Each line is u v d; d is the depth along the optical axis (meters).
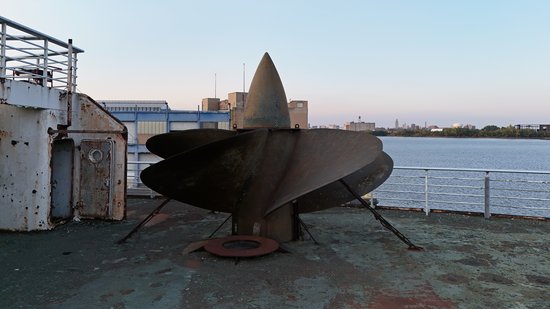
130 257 6.84
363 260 6.68
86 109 9.64
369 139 6.67
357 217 10.00
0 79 7.20
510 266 6.34
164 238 8.09
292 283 5.66
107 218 9.49
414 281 5.72
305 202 8.71
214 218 9.95
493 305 4.91
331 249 7.31
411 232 8.48
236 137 6.73
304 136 8.02
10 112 8.62
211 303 4.99
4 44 7.43
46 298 5.12
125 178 9.52
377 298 5.14
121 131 9.42
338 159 6.84
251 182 7.77
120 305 4.92
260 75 8.28
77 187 9.56
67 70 9.40
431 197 28.14
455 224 9.21
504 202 24.31
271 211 6.73
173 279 5.80
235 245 7.25
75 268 6.27
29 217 8.53
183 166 6.91
